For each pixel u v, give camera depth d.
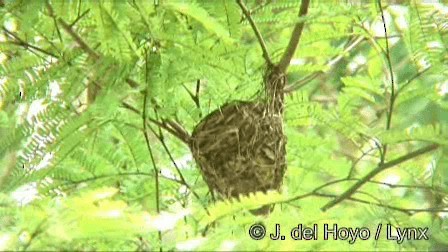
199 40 6.73
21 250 4.96
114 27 5.97
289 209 6.68
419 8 8.08
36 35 7.05
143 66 6.53
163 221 5.17
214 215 5.61
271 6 8.06
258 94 7.58
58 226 5.00
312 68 8.17
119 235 5.09
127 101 7.25
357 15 8.20
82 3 6.35
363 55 10.48
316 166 8.33
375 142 7.98
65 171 7.03
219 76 6.86
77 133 6.85
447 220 7.86
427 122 10.24
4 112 7.26
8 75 7.00
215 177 7.45
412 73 9.68
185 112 7.62
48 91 6.82
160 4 6.30
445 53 8.09
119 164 7.32
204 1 7.04
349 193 7.80
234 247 5.43
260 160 7.43
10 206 5.41
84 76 6.63
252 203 5.64
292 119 8.23
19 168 6.81
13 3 6.84
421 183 8.30
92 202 5.13
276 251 5.47
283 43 8.12
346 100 8.24
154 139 8.51
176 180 7.60
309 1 7.70
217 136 7.42
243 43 7.77
